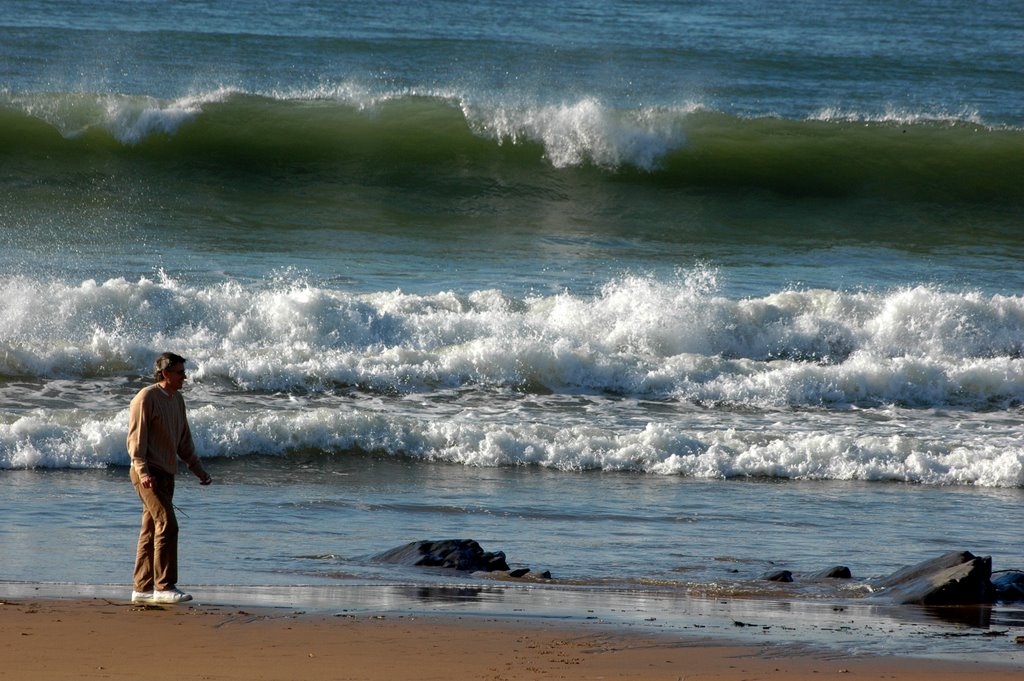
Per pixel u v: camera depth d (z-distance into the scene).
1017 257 97.81
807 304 72.62
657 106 125.38
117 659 22.59
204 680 21.25
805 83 150.50
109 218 93.19
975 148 117.94
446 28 181.12
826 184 112.69
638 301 70.31
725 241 99.19
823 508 44.78
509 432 51.62
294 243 89.19
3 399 54.50
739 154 114.69
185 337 63.84
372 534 38.34
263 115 112.69
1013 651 25.30
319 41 154.25
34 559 32.81
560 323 68.56
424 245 91.25
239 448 49.28
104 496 41.88
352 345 65.06
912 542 40.00
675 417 58.03
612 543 38.25
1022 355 71.44
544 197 107.50
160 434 28.31
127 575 31.52
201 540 36.41
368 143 111.00
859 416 59.94
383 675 21.95
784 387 62.31
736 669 22.97
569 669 22.64
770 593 31.64
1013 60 177.12
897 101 143.00
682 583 32.84
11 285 64.69
